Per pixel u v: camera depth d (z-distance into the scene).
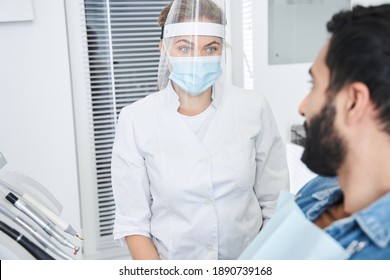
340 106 0.62
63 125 2.13
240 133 1.31
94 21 2.27
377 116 0.59
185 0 1.24
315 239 0.64
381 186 0.62
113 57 2.31
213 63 1.28
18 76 2.04
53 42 2.06
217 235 1.25
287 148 2.20
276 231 0.69
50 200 1.05
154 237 1.30
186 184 1.22
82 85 2.25
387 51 0.57
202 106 1.33
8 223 0.83
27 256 0.81
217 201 1.25
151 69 2.38
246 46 2.25
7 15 1.93
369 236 0.59
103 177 2.37
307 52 2.24
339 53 0.61
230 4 2.30
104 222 2.38
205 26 1.24
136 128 1.29
